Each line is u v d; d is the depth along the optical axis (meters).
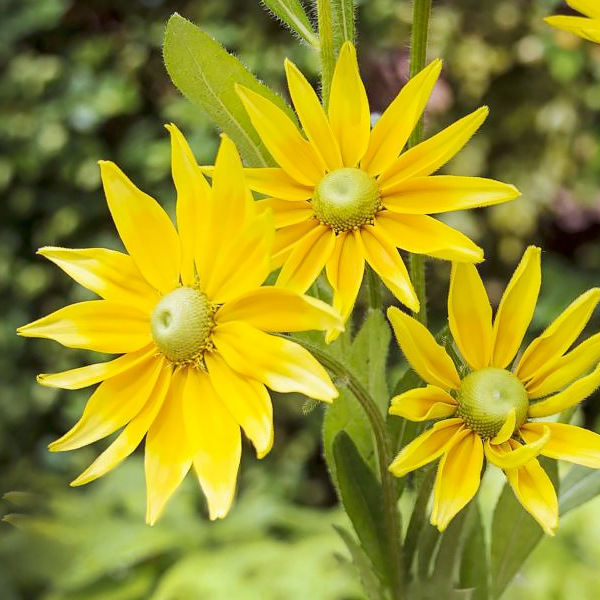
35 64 1.85
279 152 0.60
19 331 0.58
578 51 1.77
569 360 0.58
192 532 1.33
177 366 0.58
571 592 1.08
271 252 0.59
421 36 0.61
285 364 0.56
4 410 1.81
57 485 1.67
